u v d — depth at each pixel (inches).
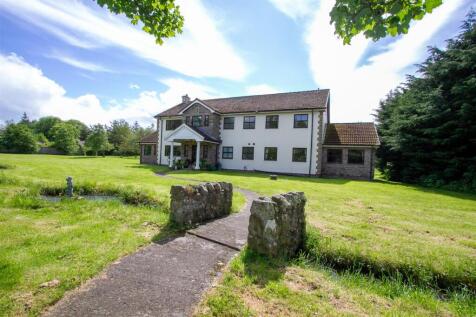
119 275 139.9
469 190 692.7
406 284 165.3
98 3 173.3
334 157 906.7
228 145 1059.3
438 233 257.0
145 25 190.1
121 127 2427.4
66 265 144.6
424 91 893.8
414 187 710.5
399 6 115.1
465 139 768.3
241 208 337.7
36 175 523.5
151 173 735.1
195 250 185.0
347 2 120.1
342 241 212.1
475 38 834.2
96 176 576.4
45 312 104.3
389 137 953.5
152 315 106.7
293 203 203.0
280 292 130.8
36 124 3503.9
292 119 933.8
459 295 152.8
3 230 201.5
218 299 119.6
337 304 125.5
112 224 231.6
